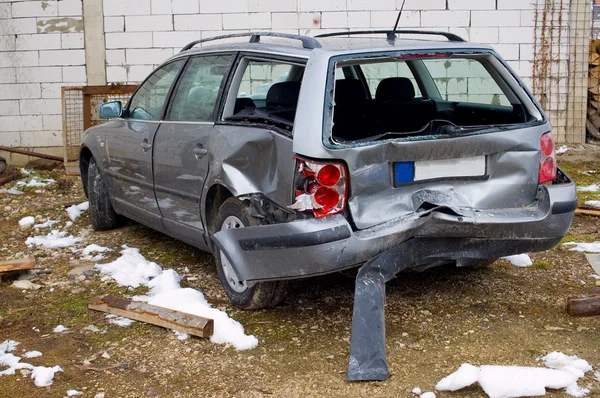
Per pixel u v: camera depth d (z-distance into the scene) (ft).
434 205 13.52
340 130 16.81
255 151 14.46
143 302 15.57
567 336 13.93
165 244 20.93
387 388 12.09
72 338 14.55
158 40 33.32
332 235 12.76
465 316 14.97
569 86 33.68
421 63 17.84
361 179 13.00
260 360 13.29
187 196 16.94
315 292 16.47
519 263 18.20
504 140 13.98
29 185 29.99
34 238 21.98
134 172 19.56
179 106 17.92
